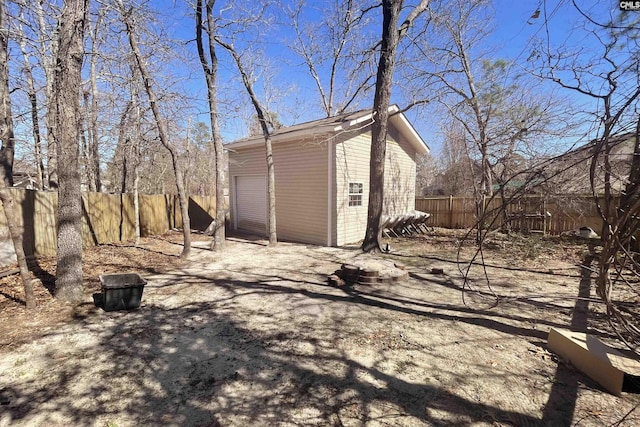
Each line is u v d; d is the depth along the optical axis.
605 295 2.12
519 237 9.20
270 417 2.20
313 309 4.22
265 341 3.32
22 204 6.43
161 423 2.13
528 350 3.09
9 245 6.11
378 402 2.35
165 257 7.46
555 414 2.20
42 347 3.15
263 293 4.89
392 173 11.27
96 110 7.46
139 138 7.83
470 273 6.04
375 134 7.83
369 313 4.07
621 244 1.92
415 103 8.73
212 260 7.20
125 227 9.76
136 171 8.62
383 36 7.52
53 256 6.84
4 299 4.37
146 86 6.61
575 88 7.38
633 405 2.28
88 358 2.96
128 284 4.15
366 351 3.10
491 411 2.24
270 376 2.69
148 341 3.31
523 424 2.11
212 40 7.32
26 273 4.03
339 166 9.03
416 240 10.22
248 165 11.62
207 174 24.67
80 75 4.42
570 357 2.84
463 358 2.96
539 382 2.58
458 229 12.94
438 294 4.83
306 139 9.32
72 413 2.22
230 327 3.66
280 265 6.74
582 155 2.28
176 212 13.02
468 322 3.77
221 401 2.37
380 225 8.18
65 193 4.31
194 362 2.91
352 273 5.43
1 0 4.51
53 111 4.86
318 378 2.66
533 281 5.48
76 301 4.39
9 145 7.45
